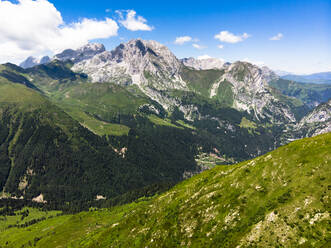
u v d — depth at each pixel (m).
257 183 80.00
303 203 59.69
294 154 78.88
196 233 78.69
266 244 56.69
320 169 65.75
